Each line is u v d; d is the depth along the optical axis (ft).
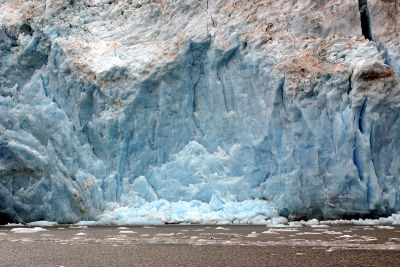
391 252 17.31
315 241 22.02
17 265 16.05
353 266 14.40
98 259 17.15
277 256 16.90
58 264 16.06
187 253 18.34
